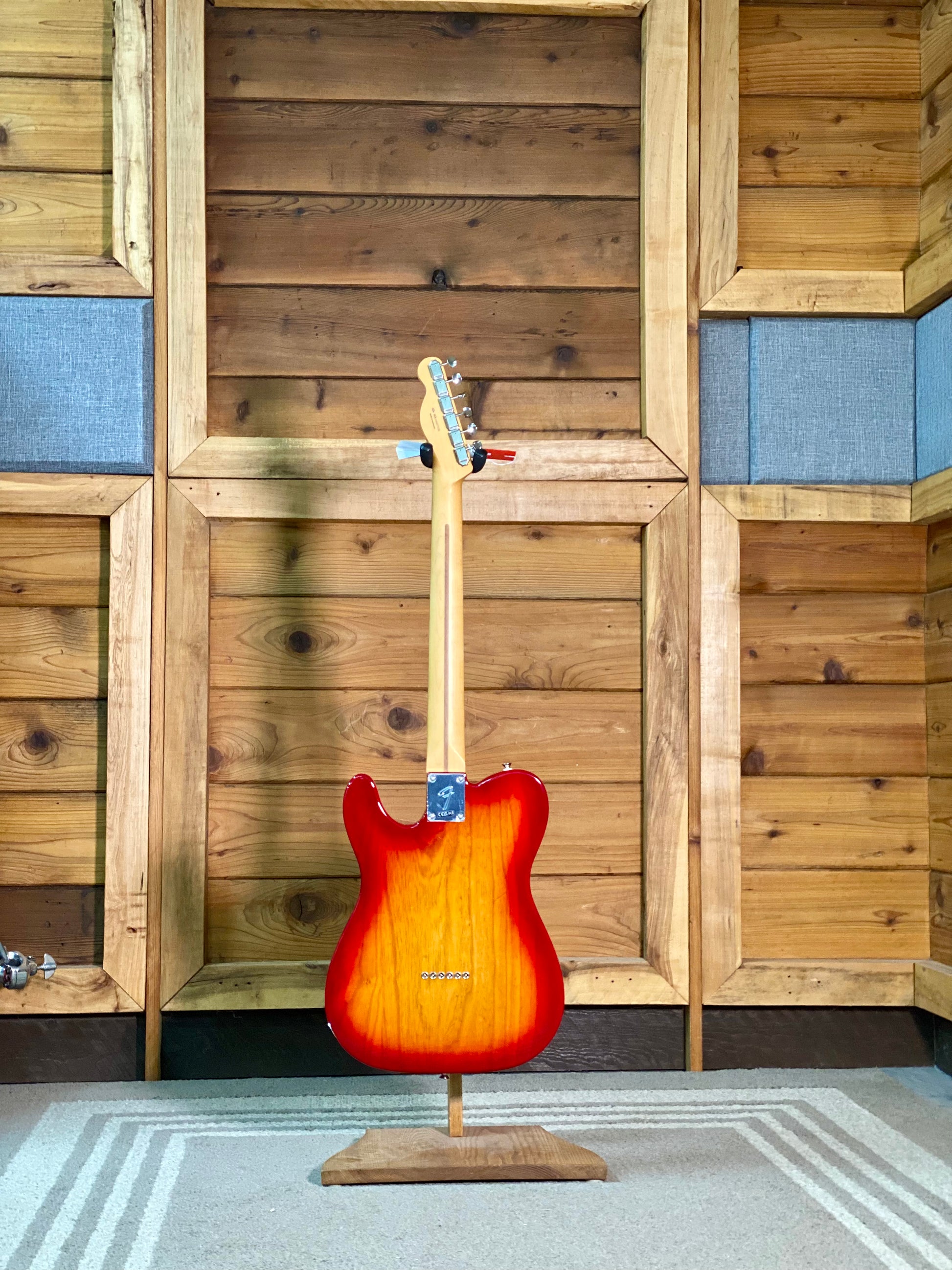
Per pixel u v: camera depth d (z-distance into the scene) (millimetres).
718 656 2215
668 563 2213
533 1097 1989
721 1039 2188
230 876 2168
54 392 2152
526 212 2264
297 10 2229
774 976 2186
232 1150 1732
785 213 2305
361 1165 1597
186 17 2164
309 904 2178
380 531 2215
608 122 2273
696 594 2217
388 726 2203
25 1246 1397
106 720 2178
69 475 2146
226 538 2189
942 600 2234
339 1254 1375
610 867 2217
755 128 2303
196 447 2162
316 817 2186
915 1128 1819
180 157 2166
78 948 2156
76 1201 1536
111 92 2211
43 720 2170
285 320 2234
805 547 2289
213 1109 1924
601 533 2236
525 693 2219
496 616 2221
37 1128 1825
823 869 2260
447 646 1689
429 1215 1490
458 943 1631
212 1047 2127
